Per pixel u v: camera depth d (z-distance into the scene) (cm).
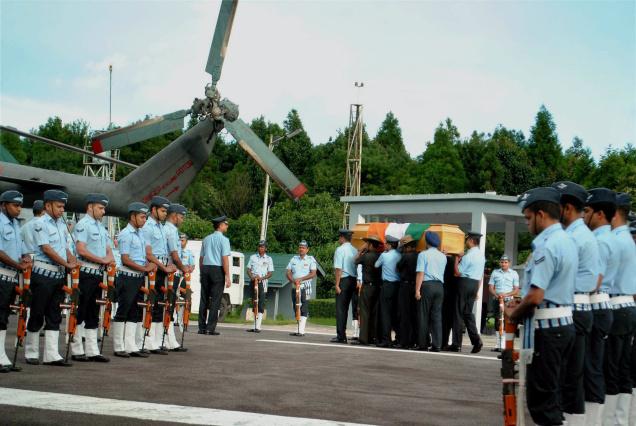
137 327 1159
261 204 5925
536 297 540
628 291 730
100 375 872
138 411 656
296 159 6391
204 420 634
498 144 5984
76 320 981
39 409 642
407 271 1475
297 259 1842
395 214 2597
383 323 1493
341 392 834
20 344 885
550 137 6425
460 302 1470
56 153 6000
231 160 6656
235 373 945
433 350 1429
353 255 1606
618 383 730
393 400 802
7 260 873
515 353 563
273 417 664
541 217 564
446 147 5862
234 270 2930
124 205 1662
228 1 1593
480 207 2412
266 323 2756
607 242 679
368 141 6956
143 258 1116
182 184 1705
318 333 2183
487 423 703
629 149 4894
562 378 566
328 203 5194
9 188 1603
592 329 680
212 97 1639
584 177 5344
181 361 1057
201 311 1620
